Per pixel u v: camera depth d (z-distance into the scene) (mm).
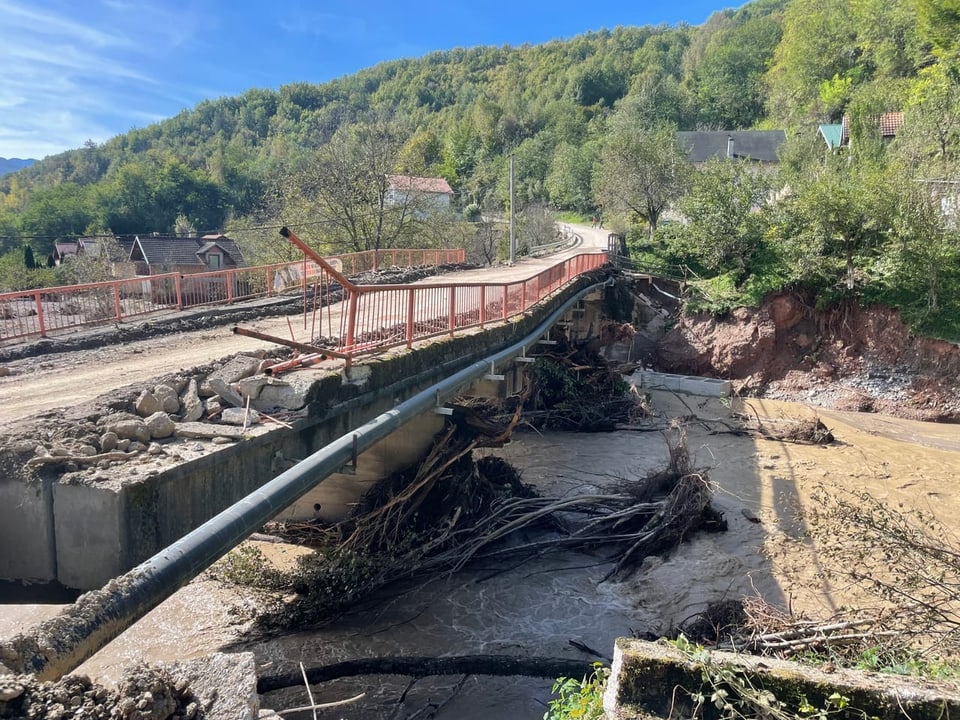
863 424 25328
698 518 13547
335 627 10680
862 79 66875
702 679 4414
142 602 4113
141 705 3188
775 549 12797
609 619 11031
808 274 30359
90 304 15594
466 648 10125
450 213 50125
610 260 35781
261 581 11055
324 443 8680
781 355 30438
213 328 16391
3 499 5930
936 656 6914
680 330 32812
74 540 5793
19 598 5992
